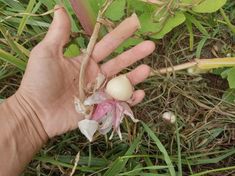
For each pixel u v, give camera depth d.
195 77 0.37
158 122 0.36
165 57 0.37
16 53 0.36
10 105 0.30
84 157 0.34
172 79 0.36
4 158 0.29
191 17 0.36
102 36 0.34
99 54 0.31
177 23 0.33
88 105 0.30
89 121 0.30
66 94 0.31
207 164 0.35
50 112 0.31
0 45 0.37
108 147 0.35
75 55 0.33
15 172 0.30
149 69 0.32
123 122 0.35
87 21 0.33
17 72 0.37
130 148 0.32
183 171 0.35
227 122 0.36
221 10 0.35
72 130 0.34
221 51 0.38
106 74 0.31
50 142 0.35
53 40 0.28
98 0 0.34
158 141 0.32
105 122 0.31
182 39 0.38
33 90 0.30
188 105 0.37
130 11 0.36
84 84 0.31
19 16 0.37
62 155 0.34
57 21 0.28
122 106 0.31
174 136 0.35
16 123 0.30
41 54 0.28
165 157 0.32
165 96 0.37
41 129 0.31
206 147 0.35
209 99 0.37
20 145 0.30
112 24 0.31
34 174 0.34
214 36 0.38
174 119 0.35
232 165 0.35
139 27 0.30
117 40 0.31
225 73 0.35
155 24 0.33
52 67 0.29
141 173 0.32
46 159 0.33
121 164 0.31
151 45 0.31
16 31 0.37
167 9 0.32
